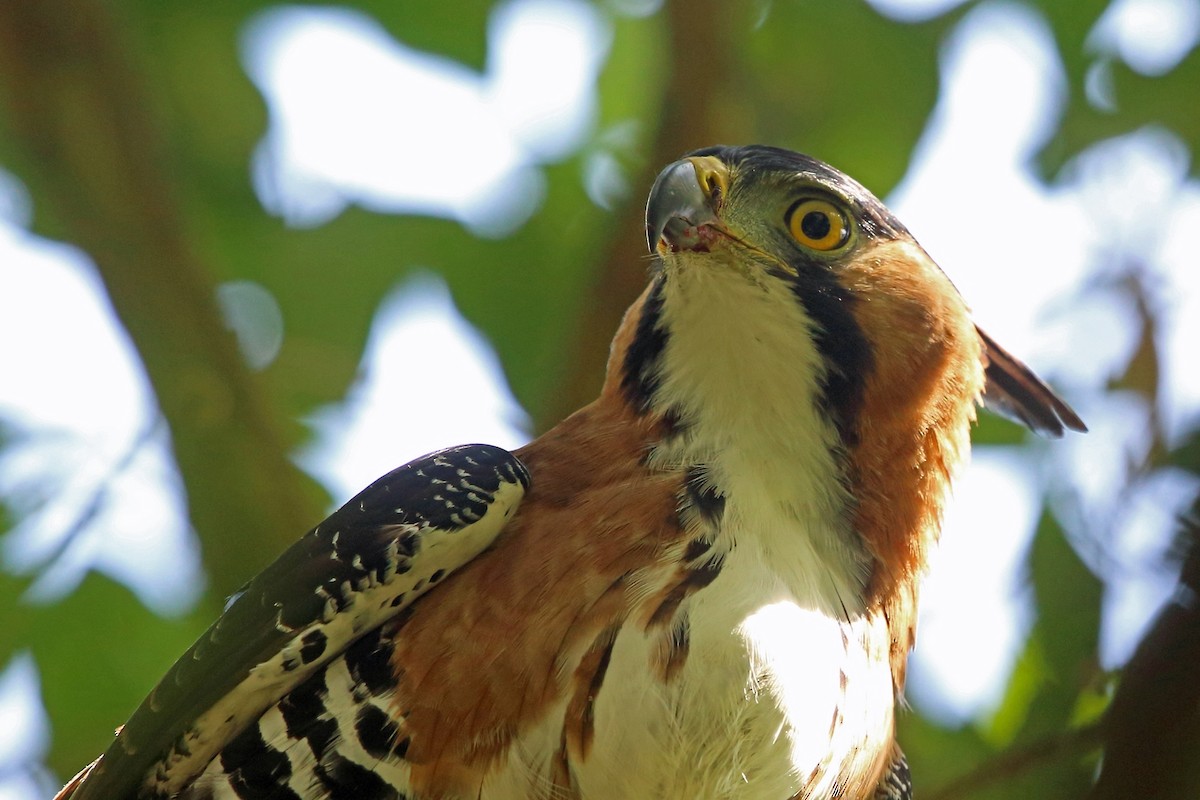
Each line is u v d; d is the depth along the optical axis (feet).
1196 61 43.37
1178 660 25.94
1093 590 37.50
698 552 25.03
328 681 24.95
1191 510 29.09
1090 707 36.40
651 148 37.93
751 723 23.91
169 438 36.22
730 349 27.81
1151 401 40.04
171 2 42.14
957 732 39.55
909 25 43.01
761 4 43.09
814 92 43.32
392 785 24.30
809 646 24.64
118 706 39.63
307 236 43.06
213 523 36.11
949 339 28.96
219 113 42.96
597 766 23.81
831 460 27.43
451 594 24.88
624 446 27.27
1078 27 43.37
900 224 29.96
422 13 43.19
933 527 28.35
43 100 36.24
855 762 25.58
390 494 25.89
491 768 23.90
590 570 24.68
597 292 37.22
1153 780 25.82
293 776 24.81
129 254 36.27
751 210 28.96
